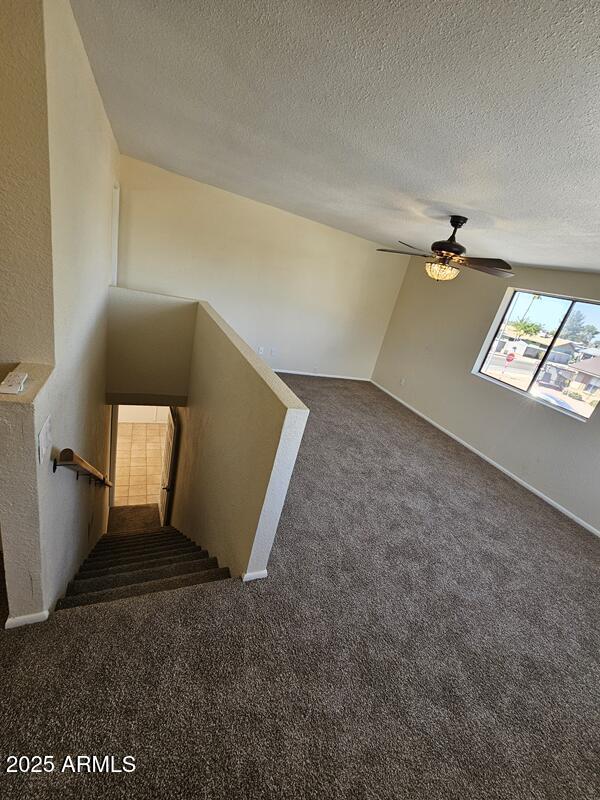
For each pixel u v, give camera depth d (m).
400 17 0.94
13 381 1.23
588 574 2.87
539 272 4.09
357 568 2.43
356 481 3.56
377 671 1.75
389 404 5.95
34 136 1.11
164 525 5.23
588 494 3.52
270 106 1.71
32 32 1.00
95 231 2.43
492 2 0.81
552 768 1.52
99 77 2.00
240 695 1.48
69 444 1.97
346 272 5.91
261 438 1.93
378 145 1.80
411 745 1.47
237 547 2.22
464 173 1.84
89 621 1.63
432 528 3.06
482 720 1.64
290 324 6.03
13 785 1.10
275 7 1.04
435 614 2.20
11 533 1.38
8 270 1.25
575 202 1.79
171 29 1.31
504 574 2.69
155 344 4.11
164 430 7.41
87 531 3.00
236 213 5.01
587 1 0.73
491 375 4.71
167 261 4.98
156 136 2.95
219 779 1.21
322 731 1.43
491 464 4.48
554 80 0.99
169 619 1.73
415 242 4.48
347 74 1.27
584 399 3.70
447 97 1.23
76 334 1.95
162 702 1.38
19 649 1.46
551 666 2.02
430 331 5.61
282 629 1.83
